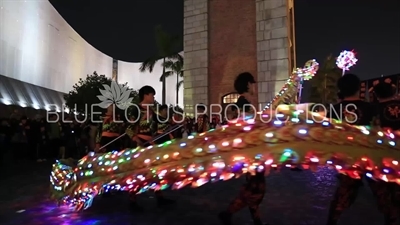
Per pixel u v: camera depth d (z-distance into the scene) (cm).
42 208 560
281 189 697
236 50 2048
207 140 387
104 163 454
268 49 1922
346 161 342
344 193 380
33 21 4088
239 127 385
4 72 3531
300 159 343
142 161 412
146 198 626
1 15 3462
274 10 1925
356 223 436
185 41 2155
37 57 4197
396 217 376
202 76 2086
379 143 355
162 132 625
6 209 555
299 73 732
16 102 3362
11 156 1504
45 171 1081
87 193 466
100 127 745
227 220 407
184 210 527
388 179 342
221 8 2109
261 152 356
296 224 433
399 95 495
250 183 397
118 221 468
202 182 362
